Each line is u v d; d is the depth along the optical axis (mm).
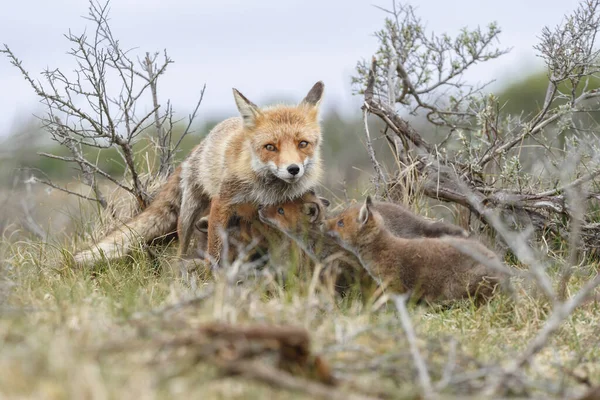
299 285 9148
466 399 5672
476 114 13609
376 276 10016
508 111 24281
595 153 12016
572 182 11695
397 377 6262
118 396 5031
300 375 5910
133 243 12594
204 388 5398
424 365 6148
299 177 11133
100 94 12250
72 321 7102
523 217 12031
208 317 6863
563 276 9234
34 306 7797
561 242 11719
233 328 5945
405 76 15234
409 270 9820
